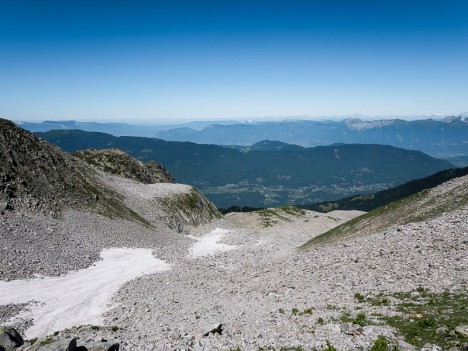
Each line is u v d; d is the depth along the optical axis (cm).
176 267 6419
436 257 3341
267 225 15312
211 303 3719
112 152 17062
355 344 1850
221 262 7031
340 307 2734
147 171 17638
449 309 2209
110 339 2303
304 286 3747
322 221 16712
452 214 4547
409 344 1792
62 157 9712
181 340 2267
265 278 4753
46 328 3509
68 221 7206
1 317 3619
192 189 15050
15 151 7881
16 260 4966
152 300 4209
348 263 4094
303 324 2417
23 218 6262
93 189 9438
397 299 2625
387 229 5272
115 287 4928
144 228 9219
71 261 5691
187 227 12144
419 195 6225
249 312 3050
